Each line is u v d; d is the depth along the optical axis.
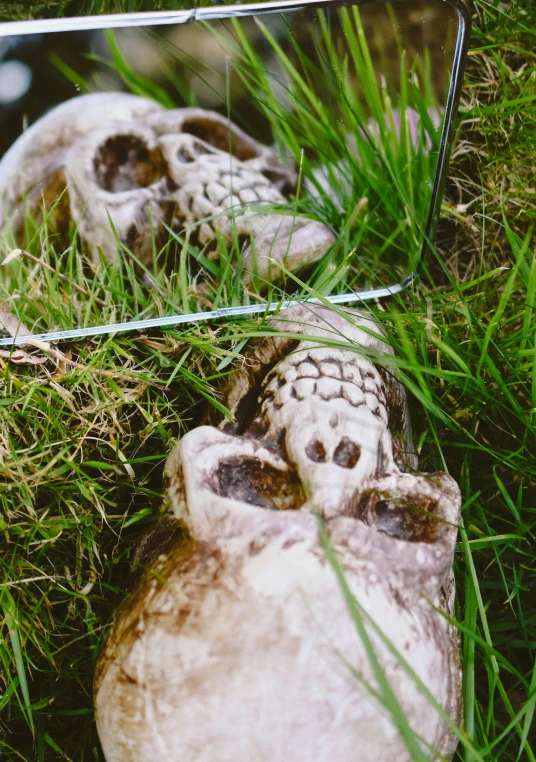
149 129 0.55
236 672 0.36
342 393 0.41
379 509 0.41
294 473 0.40
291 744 0.36
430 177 0.53
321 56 0.54
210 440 0.40
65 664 0.49
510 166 0.56
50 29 0.46
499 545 0.50
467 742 0.37
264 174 0.57
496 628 0.49
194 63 0.56
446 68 0.50
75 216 0.54
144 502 0.50
